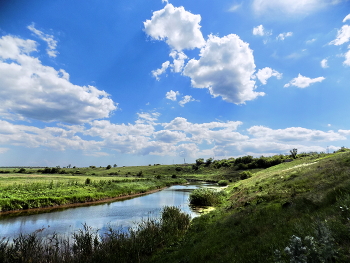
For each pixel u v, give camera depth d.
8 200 22.64
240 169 102.12
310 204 9.30
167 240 12.16
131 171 128.62
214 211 18.78
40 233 15.16
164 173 124.19
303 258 4.04
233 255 7.16
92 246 10.77
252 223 10.04
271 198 14.27
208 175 104.81
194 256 8.36
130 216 20.92
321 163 20.53
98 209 24.62
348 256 4.75
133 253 9.97
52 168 96.75
